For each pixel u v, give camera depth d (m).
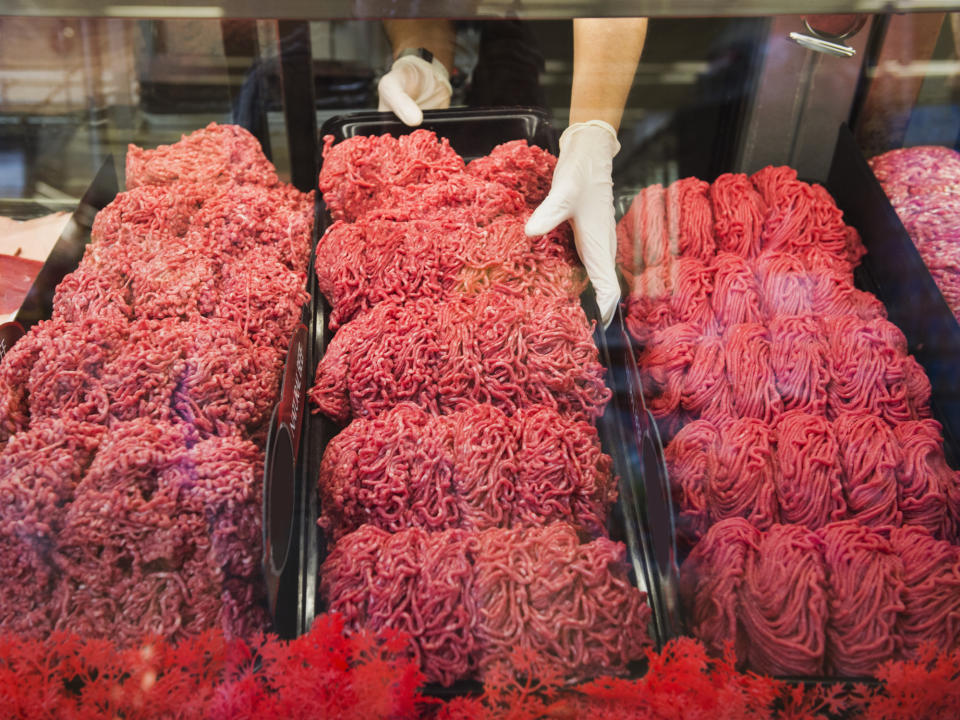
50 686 1.03
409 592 1.10
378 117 1.88
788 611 1.13
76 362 1.33
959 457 1.45
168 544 1.11
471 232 1.63
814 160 1.92
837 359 1.48
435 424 1.31
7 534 1.10
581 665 1.07
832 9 1.20
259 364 1.39
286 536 1.21
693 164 1.85
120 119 1.78
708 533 1.25
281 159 1.89
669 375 1.48
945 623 1.10
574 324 1.49
